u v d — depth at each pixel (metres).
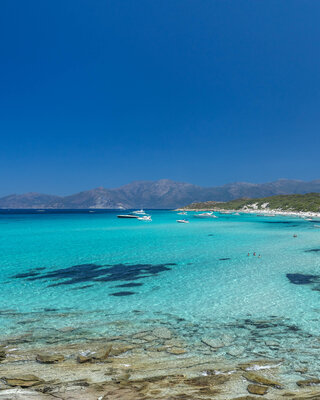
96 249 37.22
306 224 82.69
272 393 8.10
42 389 8.22
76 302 17.67
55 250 36.56
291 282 21.69
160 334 13.03
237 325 14.05
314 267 26.53
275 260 29.75
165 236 52.94
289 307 16.52
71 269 26.33
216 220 107.81
